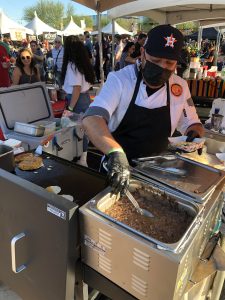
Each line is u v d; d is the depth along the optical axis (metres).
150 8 4.97
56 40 6.71
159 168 1.21
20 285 1.31
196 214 0.99
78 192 1.23
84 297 1.15
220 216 1.28
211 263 1.12
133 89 1.28
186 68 5.11
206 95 5.09
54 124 2.60
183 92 1.41
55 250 1.03
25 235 1.14
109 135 1.08
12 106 2.52
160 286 0.85
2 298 1.63
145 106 1.31
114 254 0.92
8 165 1.36
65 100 3.63
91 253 1.00
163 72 1.18
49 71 8.41
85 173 1.41
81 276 1.10
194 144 1.38
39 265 1.13
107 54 9.91
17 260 1.22
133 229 0.86
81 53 3.24
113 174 0.96
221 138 2.30
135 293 0.94
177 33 1.13
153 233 0.94
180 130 1.55
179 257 0.77
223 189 1.21
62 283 1.06
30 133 2.33
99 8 4.22
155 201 1.12
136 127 1.36
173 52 1.12
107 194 1.03
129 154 1.41
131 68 1.31
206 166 1.27
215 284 1.45
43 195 0.99
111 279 0.99
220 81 4.95
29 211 1.07
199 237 0.96
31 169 1.42
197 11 6.00
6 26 13.36
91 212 0.93
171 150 1.42
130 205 1.08
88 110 1.22
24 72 3.67
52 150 2.44
